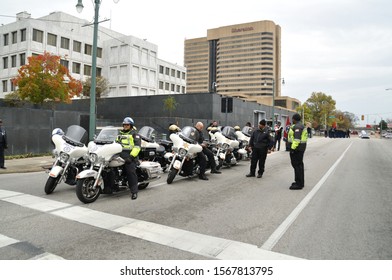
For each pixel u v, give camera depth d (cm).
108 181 657
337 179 935
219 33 13512
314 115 8412
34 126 1485
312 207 609
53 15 5003
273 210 585
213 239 432
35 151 1490
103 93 4116
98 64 5325
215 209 588
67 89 2784
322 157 1619
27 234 440
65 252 382
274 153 1814
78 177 598
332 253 390
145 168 729
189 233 454
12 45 4391
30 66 2558
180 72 6619
